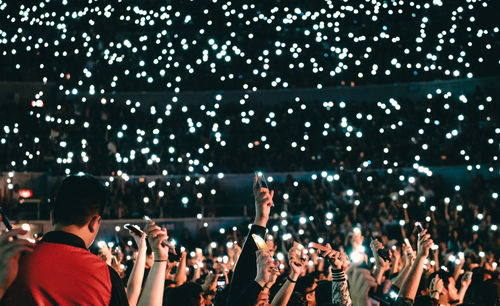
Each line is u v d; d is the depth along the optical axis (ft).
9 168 82.94
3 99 91.04
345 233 72.84
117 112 90.94
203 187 84.74
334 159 88.48
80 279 10.08
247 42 100.27
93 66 92.94
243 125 94.07
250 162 90.48
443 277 24.88
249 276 13.26
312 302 17.39
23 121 88.48
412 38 97.76
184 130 91.25
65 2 70.28
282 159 90.79
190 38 98.02
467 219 74.49
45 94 92.79
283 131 93.66
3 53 82.02
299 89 99.45
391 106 95.71
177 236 82.23
